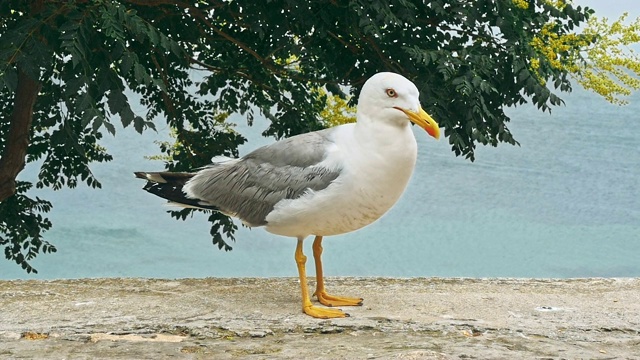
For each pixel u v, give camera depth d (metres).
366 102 2.05
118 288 2.37
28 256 4.34
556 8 3.38
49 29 2.82
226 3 3.33
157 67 3.46
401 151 2.04
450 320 2.08
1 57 2.71
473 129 3.19
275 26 3.21
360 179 2.05
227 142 3.99
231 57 3.78
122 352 1.92
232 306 2.18
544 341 1.98
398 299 2.25
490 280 2.50
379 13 3.07
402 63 3.34
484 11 3.34
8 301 2.25
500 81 3.34
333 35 3.37
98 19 2.85
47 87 3.66
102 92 2.77
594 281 2.50
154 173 2.23
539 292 2.38
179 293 2.31
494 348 1.92
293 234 2.14
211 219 4.01
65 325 2.06
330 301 2.20
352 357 1.88
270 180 2.11
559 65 3.33
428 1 3.22
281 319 2.08
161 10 3.40
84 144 4.11
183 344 1.96
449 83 3.21
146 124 2.76
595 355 1.91
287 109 3.92
